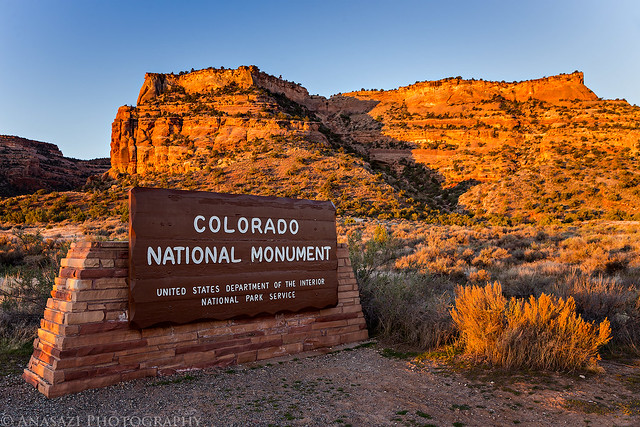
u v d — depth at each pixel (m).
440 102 147.38
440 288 11.73
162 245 6.04
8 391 5.28
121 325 5.73
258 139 105.38
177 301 6.11
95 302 5.59
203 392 5.29
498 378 5.73
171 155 105.88
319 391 5.36
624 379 5.62
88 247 5.70
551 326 6.50
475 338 6.75
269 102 123.56
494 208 74.50
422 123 135.00
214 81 134.38
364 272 10.65
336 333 7.88
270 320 7.12
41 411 4.66
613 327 7.59
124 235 37.06
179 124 111.19
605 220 55.06
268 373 6.14
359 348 7.62
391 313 8.62
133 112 114.69
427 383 5.65
